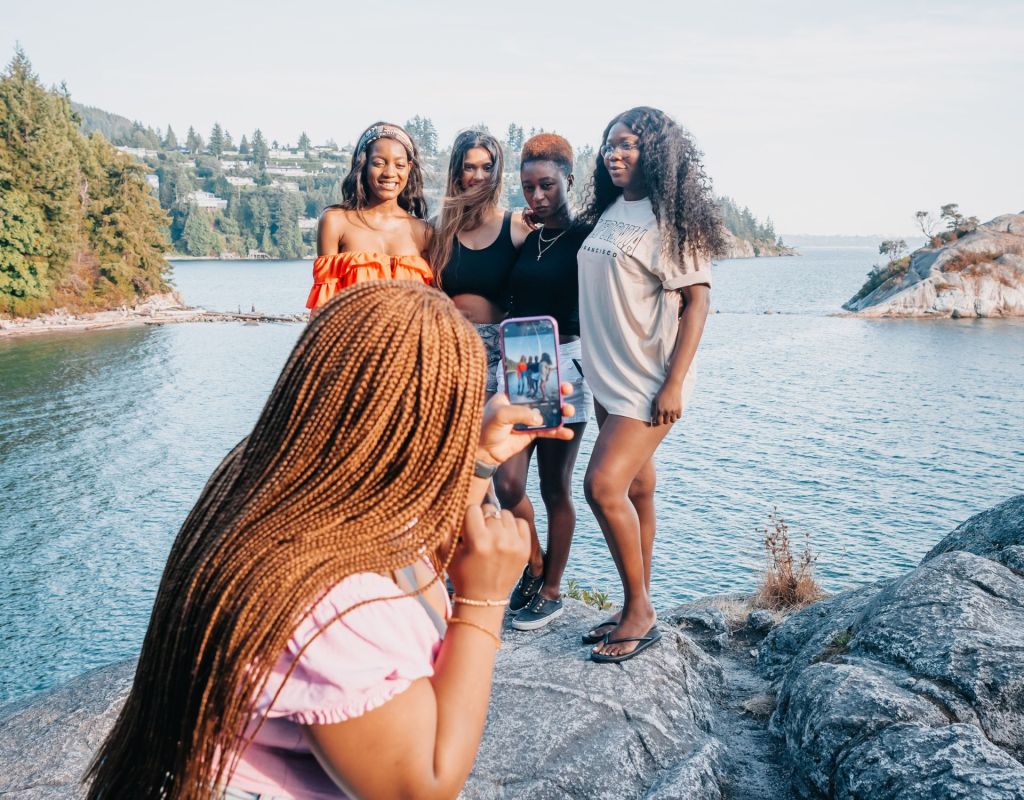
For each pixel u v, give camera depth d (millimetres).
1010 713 2926
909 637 3295
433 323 1144
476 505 1279
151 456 44562
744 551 30906
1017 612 3383
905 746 2717
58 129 85312
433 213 4195
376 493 1097
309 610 1015
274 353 76625
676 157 3348
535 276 3908
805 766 2982
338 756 1034
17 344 75875
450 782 1062
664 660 3701
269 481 1098
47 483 39938
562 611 4238
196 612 1041
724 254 3410
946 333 91188
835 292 149875
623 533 3594
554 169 3805
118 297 94500
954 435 49219
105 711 3379
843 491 38562
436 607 1271
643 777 3074
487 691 1138
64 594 28156
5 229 78312
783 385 64438
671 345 3486
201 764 1029
